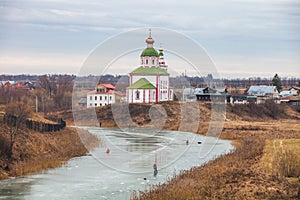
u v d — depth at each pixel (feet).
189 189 122.52
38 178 153.28
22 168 163.32
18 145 185.47
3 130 187.42
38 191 135.33
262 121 405.18
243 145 223.10
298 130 312.09
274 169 140.67
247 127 328.70
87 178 153.48
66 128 268.62
